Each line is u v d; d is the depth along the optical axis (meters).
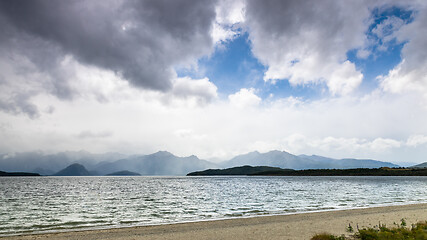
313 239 18.38
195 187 118.56
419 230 18.64
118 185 148.00
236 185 133.50
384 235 18.03
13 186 136.62
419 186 110.56
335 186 112.88
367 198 59.12
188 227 25.17
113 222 30.52
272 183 152.25
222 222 27.86
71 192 89.69
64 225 28.70
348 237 19.45
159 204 50.41
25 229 26.31
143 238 20.59
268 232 21.95
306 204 48.00
